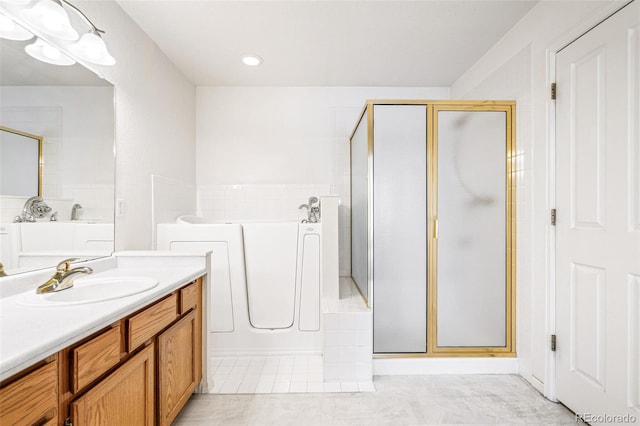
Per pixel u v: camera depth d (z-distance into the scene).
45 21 1.16
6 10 1.14
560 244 1.69
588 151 1.51
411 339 2.07
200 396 1.80
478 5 1.85
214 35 2.16
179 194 2.68
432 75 2.85
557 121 1.71
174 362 1.44
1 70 1.15
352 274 3.03
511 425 1.55
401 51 2.40
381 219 2.06
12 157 1.19
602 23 1.42
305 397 1.79
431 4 1.84
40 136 1.31
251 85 3.05
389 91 3.11
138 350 1.18
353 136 2.88
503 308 2.08
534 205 1.87
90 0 1.58
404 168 2.06
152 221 2.21
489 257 2.07
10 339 0.75
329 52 2.41
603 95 1.43
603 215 1.43
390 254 2.06
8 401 0.66
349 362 1.96
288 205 3.10
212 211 3.08
